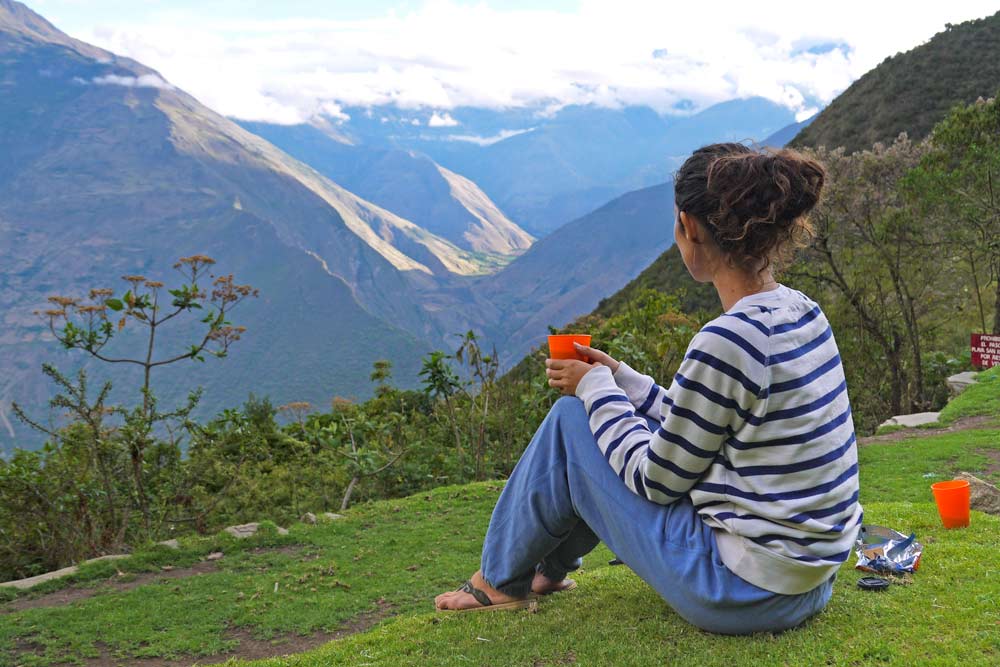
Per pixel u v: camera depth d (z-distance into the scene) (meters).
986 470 8.10
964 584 2.67
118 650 4.66
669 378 10.93
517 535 2.74
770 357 2.02
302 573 6.08
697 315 13.22
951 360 17.25
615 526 2.40
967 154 15.28
